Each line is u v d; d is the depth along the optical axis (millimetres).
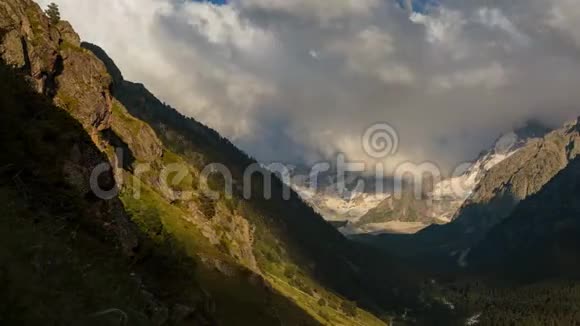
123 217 60188
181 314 59531
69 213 45719
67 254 33406
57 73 110812
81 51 122500
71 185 49000
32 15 111125
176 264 69750
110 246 50219
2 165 40500
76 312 26953
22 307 23062
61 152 50625
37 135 47500
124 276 45969
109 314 30781
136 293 45406
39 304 24188
